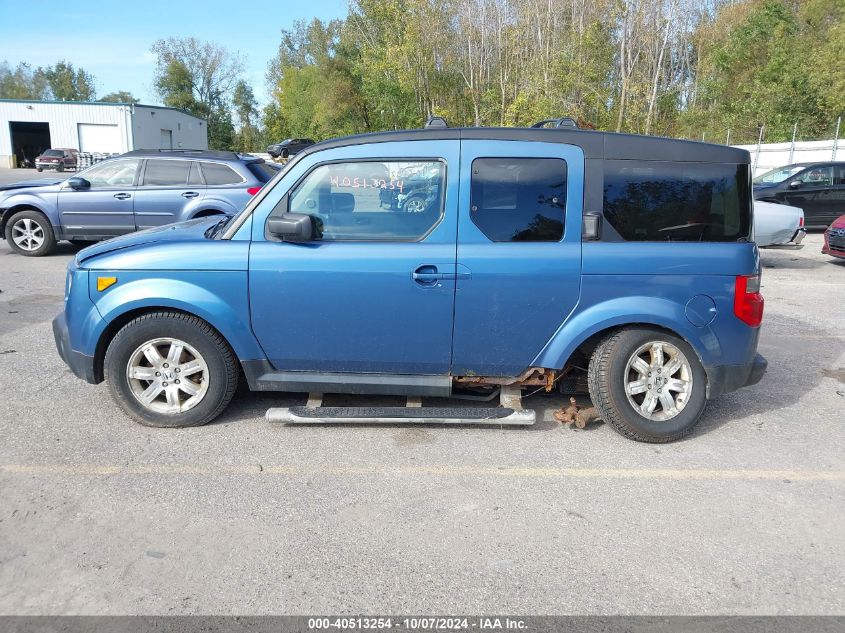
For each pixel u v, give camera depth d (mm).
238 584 2840
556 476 3846
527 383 4387
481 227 4129
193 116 63156
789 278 10898
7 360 5770
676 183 4180
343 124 47656
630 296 4125
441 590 2822
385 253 4105
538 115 26359
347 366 4316
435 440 4293
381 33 37281
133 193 10680
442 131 4195
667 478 3852
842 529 3350
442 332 4184
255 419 4551
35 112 50250
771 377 5777
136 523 3279
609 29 28469
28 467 3820
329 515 3383
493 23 33219
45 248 11109
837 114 31703
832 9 36750
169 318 4246
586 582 2893
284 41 76312
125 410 4379
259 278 4152
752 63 36094
